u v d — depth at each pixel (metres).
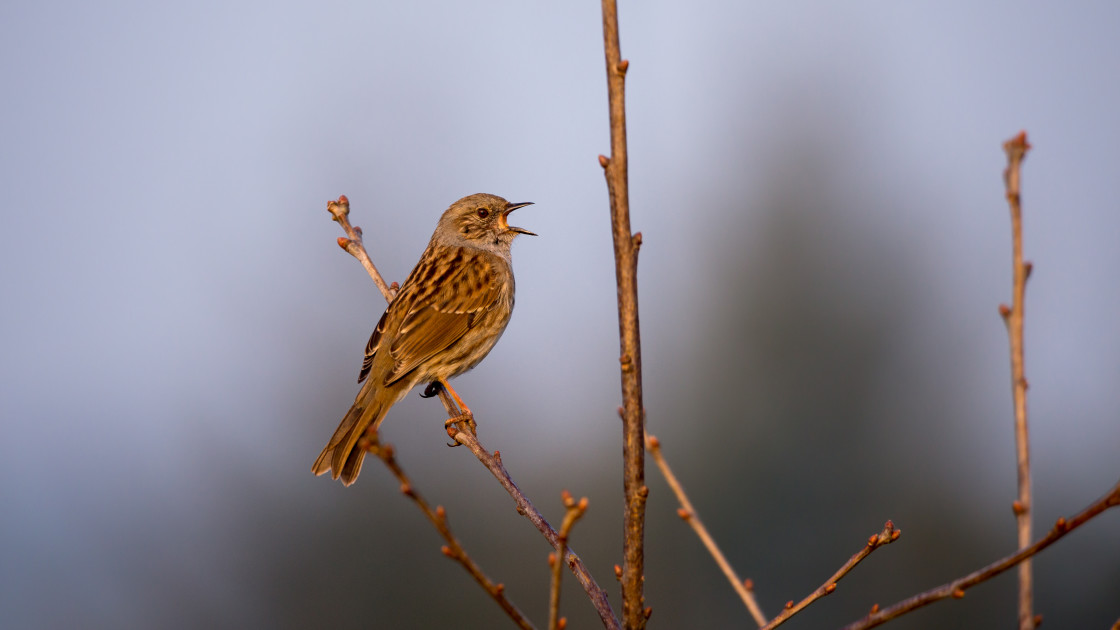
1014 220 3.26
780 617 4.34
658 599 14.63
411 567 14.58
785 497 15.91
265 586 14.47
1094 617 13.23
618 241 4.01
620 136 3.97
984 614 13.44
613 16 3.95
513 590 14.73
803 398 17.08
